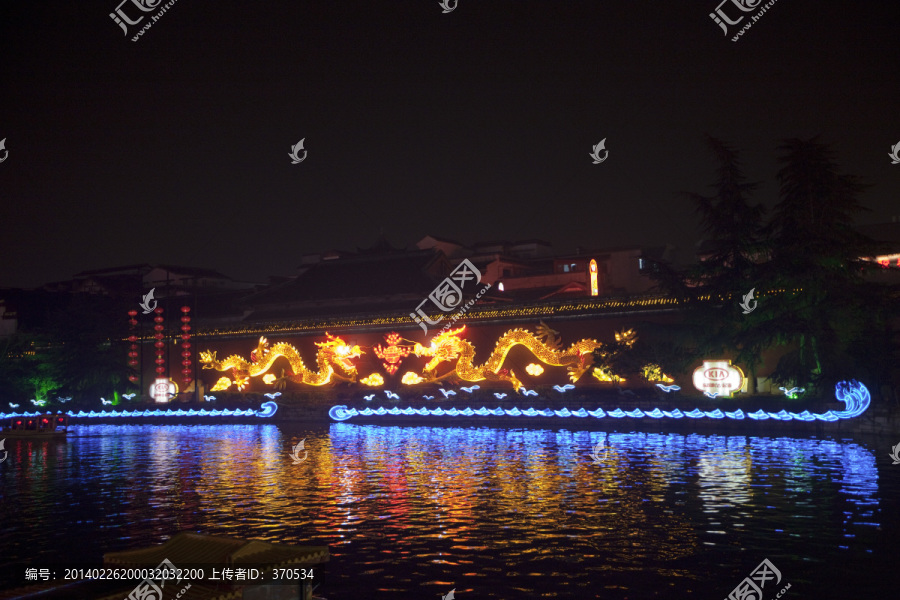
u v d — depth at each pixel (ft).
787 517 59.06
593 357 158.71
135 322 222.07
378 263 230.89
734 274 142.72
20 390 219.61
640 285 233.55
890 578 44.32
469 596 42.55
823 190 130.93
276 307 231.30
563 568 47.39
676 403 137.69
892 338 123.54
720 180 145.79
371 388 191.62
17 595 31.22
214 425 179.01
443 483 78.64
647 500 66.95
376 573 46.98
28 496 78.74
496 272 241.55
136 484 84.69
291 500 71.10
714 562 48.03
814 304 130.62
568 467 88.17
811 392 130.82
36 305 263.08
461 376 179.63
